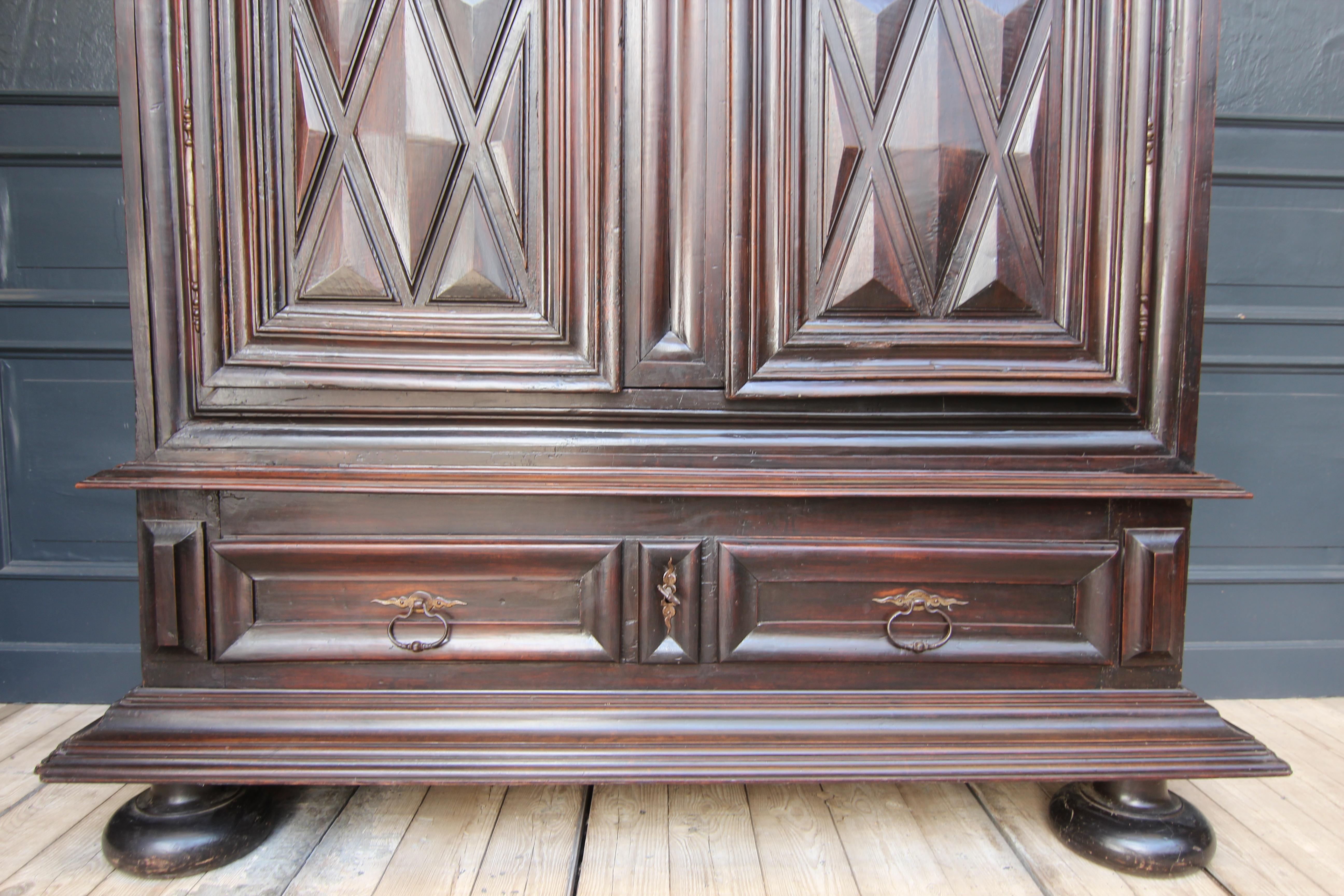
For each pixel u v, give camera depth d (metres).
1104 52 1.06
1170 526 1.10
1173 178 1.07
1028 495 1.02
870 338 1.07
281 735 1.04
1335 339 1.73
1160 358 1.09
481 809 1.26
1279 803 1.30
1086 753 1.05
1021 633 1.10
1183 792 1.34
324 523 1.06
